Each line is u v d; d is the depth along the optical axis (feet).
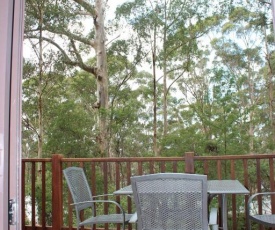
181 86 42.22
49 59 38.27
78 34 40.29
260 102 39.42
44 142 37.11
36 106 37.83
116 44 40.93
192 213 6.75
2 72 3.43
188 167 12.39
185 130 34.19
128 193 9.07
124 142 38.65
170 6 39.45
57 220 13.30
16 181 3.43
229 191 8.56
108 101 40.75
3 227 3.27
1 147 3.33
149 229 6.97
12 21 3.57
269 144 35.45
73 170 10.85
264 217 9.53
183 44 40.27
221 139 29.71
